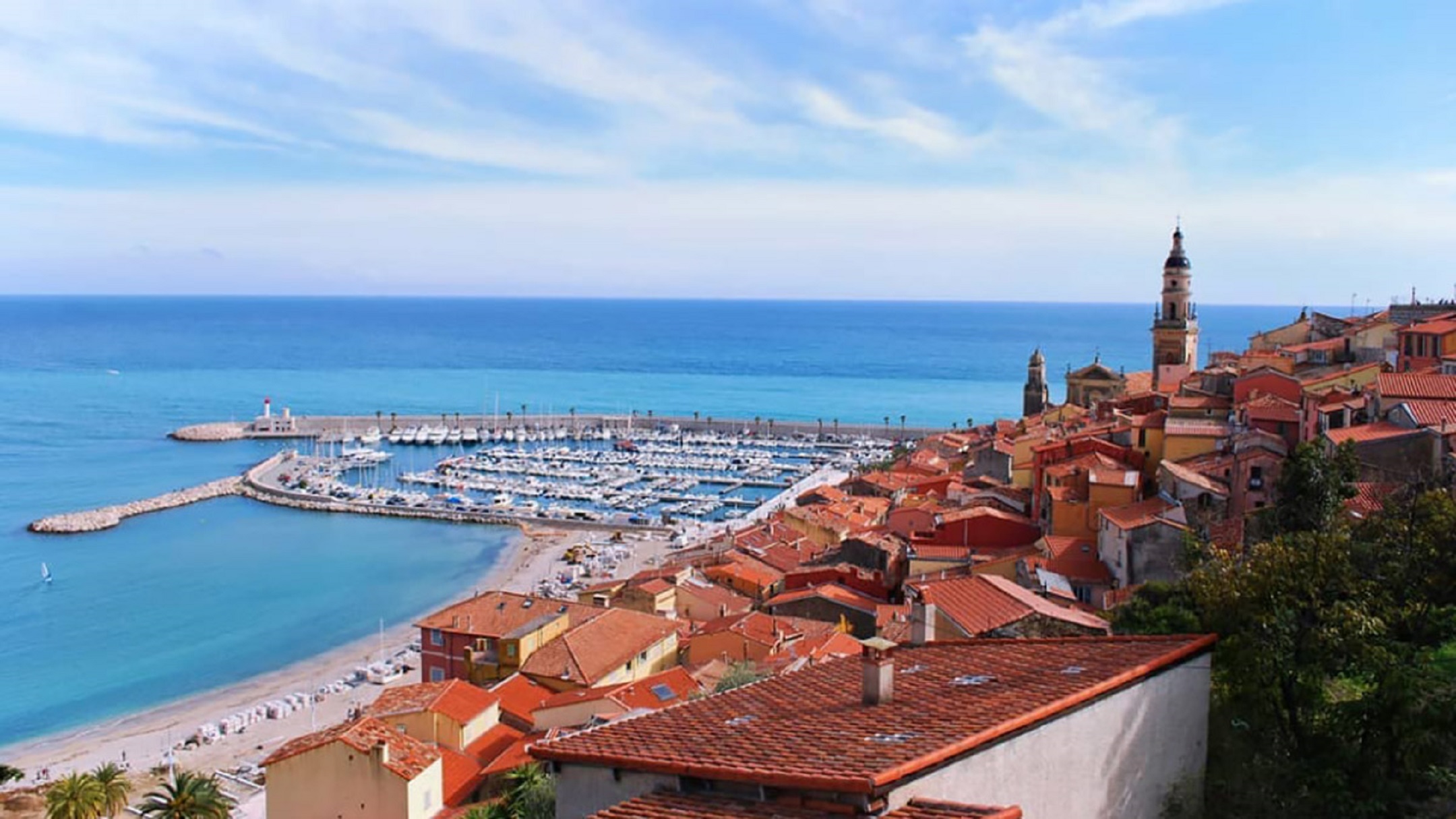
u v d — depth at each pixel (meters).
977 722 21.53
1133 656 26.19
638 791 23.06
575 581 150.25
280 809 58.72
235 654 124.19
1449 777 25.00
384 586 154.00
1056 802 22.33
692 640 87.75
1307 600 30.02
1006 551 84.75
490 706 73.50
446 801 62.59
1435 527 36.50
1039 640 30.20
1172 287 148.62
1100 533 74.69
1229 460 72.88
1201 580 34.41
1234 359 131.25
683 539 175.75
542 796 47.44
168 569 162.88
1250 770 26.84
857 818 18.58
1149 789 24.94
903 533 107.69
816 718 24.47
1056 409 150.50
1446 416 64.50
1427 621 34.78
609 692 71.44
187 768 89.50
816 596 91.56
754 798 20.41
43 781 86.94
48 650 125.06
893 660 30.19
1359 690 30.48
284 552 174.88
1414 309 117.38
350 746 57.69
